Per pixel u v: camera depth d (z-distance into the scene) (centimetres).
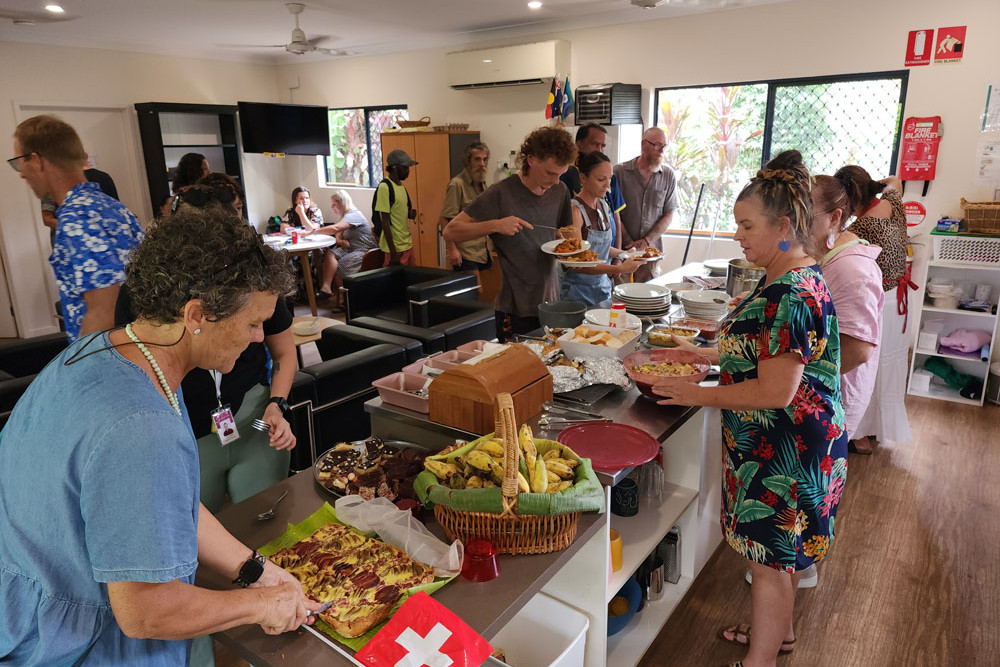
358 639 115
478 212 291
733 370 168
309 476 170
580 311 261
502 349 200
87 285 189
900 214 324
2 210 609
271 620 107
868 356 204
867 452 350
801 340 153
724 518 182
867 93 479
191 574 102
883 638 219
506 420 128
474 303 434
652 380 189
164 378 97
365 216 809
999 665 206
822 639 219
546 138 273
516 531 134
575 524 140
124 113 696
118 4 512
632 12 552
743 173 547
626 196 450
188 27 613
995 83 420
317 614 117
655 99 570
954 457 345
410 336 367
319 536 137
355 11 554
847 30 468
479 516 134
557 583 176
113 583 87
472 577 128
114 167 698
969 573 251
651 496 218
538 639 179
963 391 419
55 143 198
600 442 171
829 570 254
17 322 632
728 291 317
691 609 235
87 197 190
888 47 454
